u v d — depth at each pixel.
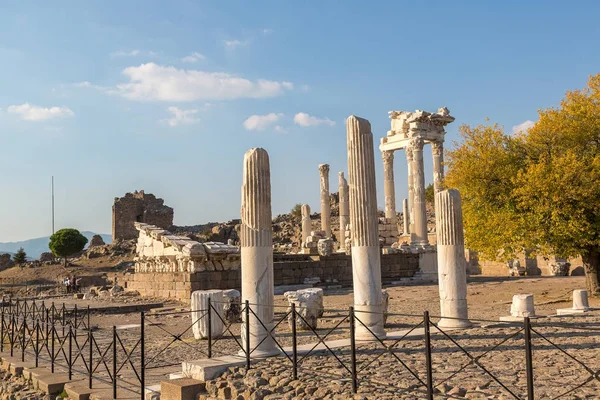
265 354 13.43
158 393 12.23
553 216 24.55
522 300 20.69
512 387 9.84
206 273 33.62
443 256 17.97
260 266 14.13
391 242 52.91
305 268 42.03
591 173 24.25
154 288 36.28
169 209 106.00
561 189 24.47
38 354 16.92
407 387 10.10
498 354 13.00
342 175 53.97
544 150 27.22
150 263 37.66
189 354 16.36
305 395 10.26
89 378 13.55
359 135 16.14
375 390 9.99
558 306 25.23
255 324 13.86
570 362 11.90
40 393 14.23
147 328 22.86
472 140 28.44
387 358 12.80
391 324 20.16
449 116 49.75
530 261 53.19
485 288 36.16
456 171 28.45
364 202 15.89
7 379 16.56
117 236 102.50
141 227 39.34
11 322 20.72
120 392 12.75
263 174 14.48
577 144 26.47
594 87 27.16
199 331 19.06
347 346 14.59
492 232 27.11
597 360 11.98
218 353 16.17
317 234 49.62
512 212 26.83
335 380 10.77
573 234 24.94
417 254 48.31
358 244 15.79
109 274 70.06
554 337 15.28
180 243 34.84
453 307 17.75
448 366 11.78
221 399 11.06
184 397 11.51
